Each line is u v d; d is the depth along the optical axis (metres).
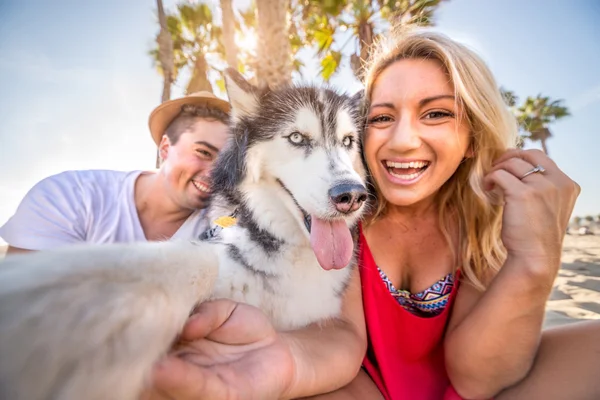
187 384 0.20
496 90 0.43
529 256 0.35
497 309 0.36
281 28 1.52
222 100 0.58
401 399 0.40
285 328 0.37
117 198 0.57
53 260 0.20
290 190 0.39
